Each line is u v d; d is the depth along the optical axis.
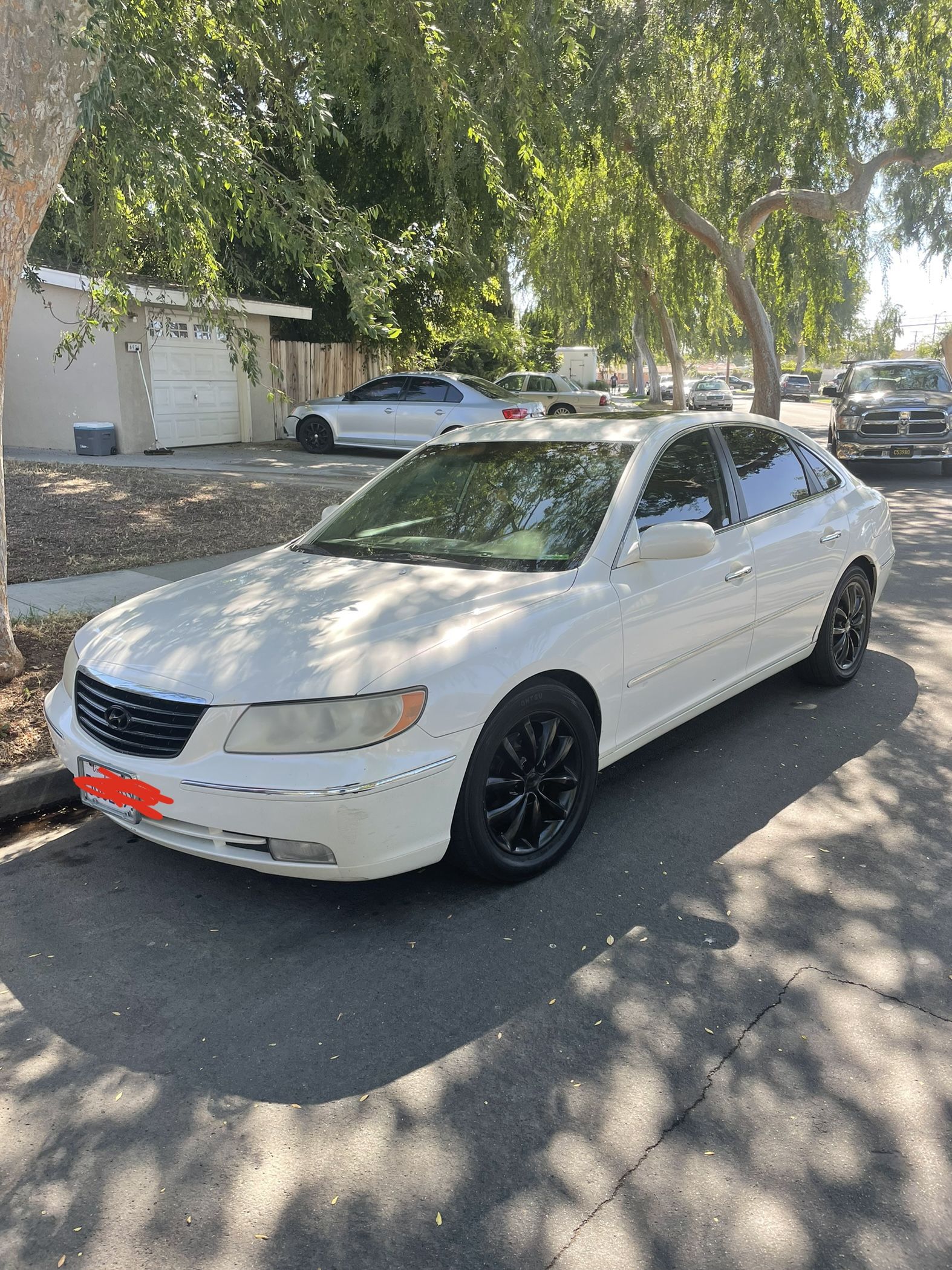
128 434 17.02
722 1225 2.16
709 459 4.71
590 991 3.00
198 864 3.88
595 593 3.80
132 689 3.36
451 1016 2.89
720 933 3.31
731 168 17.70
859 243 20.94
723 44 15.70
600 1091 2.58
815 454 5.69
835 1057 2.69
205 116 6.27
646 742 4.25
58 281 16.22
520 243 22.02
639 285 23.64
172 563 8.68
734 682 4.80
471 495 4.42
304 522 10.52
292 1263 2.09
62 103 4.50
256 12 7.42
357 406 17.75
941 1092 2.56
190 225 6.54
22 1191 2.29
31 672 5.48
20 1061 2.74
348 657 3.22
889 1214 2.18
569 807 3.78
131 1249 2.13
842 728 5.21
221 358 19.06
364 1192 2.27
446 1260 2.09
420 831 3.21
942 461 15.93
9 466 13.68
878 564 5.90
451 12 9.81
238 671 3.25
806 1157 2.34
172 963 3.19
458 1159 2.36
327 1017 2.90
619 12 15.69
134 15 5.81
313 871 3.14
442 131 11.88
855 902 3.50
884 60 16.23
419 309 22.72
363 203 19.69
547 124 13.79
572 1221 2.18
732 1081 2.61
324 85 7.42
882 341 42.41
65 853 4.00
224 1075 2.67
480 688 3.29
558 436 4.63
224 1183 2.30
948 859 3.82
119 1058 2.75
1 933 3.39
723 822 4.14
